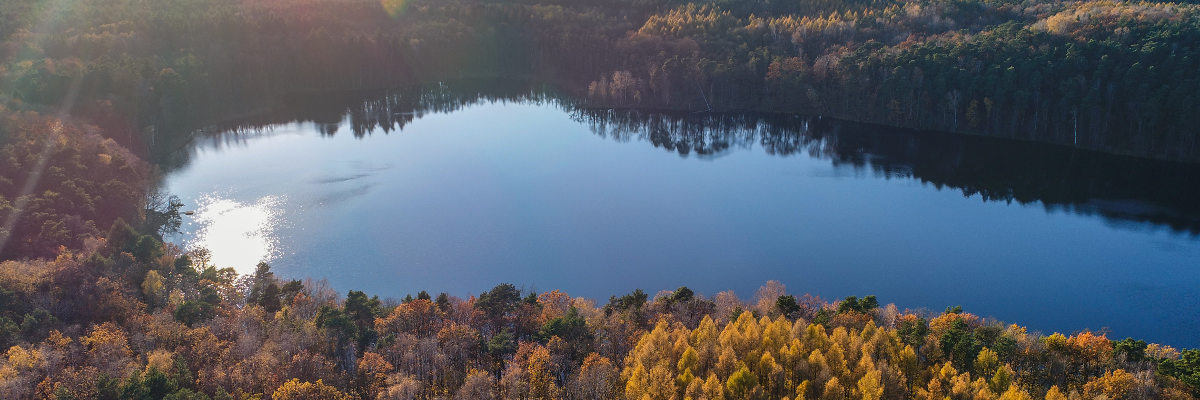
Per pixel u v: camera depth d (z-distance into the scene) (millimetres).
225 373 105750
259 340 117438
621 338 125312
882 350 112438
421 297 138500
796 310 135750
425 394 107438
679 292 142500
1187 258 176375
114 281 135000
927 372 109375
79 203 175125
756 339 112938
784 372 106812
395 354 114250
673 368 109375
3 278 127250
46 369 102188
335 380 108188
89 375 99000
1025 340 116750
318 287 153000
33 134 197125
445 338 119125
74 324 120438
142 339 114188
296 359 108312
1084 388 103125
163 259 150375
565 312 136250
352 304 134000
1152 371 106875
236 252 177625
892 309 139250
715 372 108250
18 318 119000
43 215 162375
